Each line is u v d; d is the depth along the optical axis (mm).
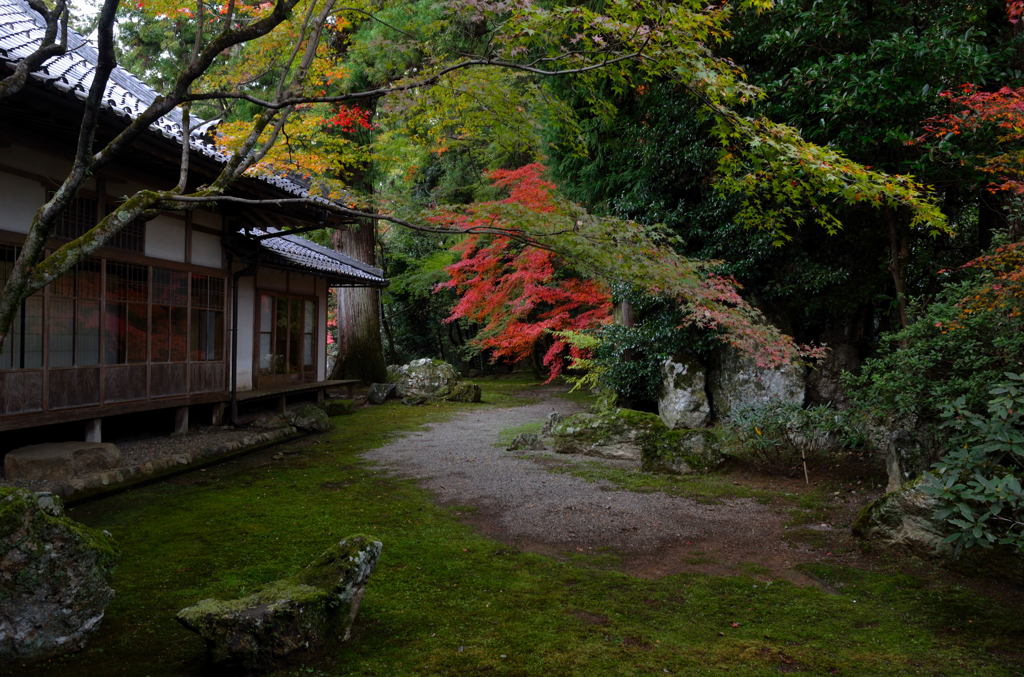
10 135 6023
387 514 5816
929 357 5629
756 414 7664
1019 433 4043
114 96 6359
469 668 3035
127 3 6066
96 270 7500
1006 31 7684
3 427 6301
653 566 4621
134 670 2953
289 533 5164
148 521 5469
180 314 8953
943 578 4367
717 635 3498
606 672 3031
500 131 5418
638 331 10586
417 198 21000
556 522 5648
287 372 13055
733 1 8547
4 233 6410
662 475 7508
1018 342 4945
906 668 3145
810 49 8344
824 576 4441
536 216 4250
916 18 7844
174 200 3633
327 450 9109
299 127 6855
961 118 6062
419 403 15094
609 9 4590
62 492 5992
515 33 4762
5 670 2910
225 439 9000
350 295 17281
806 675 3057
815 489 6875
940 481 4137
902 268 8094
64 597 3090
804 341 9547
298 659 3000
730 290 7625
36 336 6789
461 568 4453
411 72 5359
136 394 8086
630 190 10898
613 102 10359
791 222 9156
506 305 15953
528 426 11477
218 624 2832
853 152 7859
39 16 7688
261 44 6094
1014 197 6379
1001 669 3143
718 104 4863
